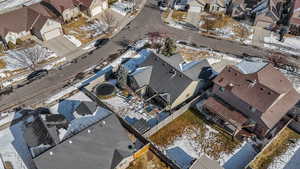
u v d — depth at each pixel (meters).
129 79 52.56
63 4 70.50
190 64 53.72
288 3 80.25
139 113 49.06
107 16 72.25
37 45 64.00
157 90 49.72
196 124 47.75
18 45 63.62
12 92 52.38
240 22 74.75
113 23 72.06
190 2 76.56
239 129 46.03
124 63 59.50
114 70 55.72
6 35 61.94
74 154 37.41
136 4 80.12
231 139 45.62
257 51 64.81
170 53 59.03
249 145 44.84
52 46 63.97
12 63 59.00
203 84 52.12
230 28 72.19
